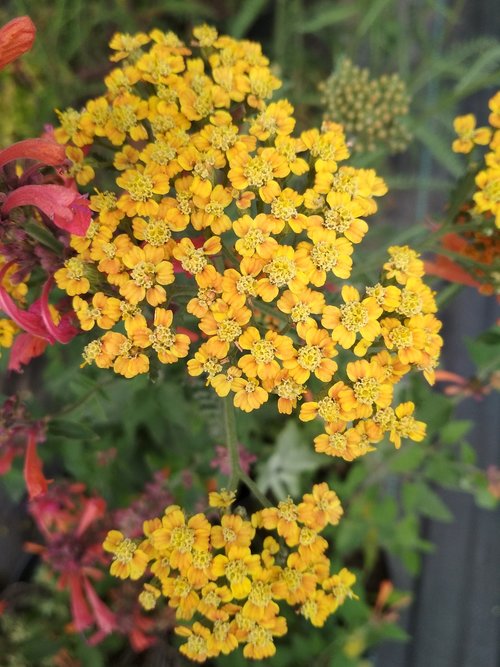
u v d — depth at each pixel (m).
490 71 0.19
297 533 0.08
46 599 0.16
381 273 0.08
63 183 0.09
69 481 0.15
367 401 0.08
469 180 0.09
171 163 0.08
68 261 0.08
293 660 0.14
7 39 0.07
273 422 0.15
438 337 0.08
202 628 0.08
